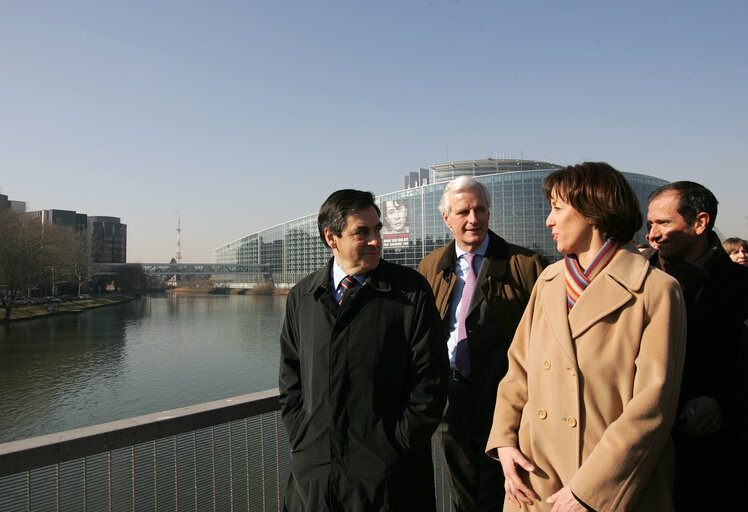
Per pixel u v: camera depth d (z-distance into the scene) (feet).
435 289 9.31
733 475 5.41
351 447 6.14
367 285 6.64
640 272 4.92
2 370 91.50
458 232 8.80
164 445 6.55
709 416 5.45
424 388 6.33
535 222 204.54
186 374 91.40
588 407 4.82
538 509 5.08
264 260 411.13
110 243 474.08
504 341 8.29
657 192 6.97
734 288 5.88
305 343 6.79
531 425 5.30
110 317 191.01
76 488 5.71
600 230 5.12
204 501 6.92
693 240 6.47
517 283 8.42
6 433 57.41
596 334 4.92
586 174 5.14
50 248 190.49
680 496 5.83
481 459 8.25
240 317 196.24
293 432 6.74
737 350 5.52
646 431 4.31
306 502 6.15
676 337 4.71
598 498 4.28
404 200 238.48
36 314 179.52
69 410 67.87
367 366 6.31
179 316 199.11
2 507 5.17
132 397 75.15
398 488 6.09
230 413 7.32
